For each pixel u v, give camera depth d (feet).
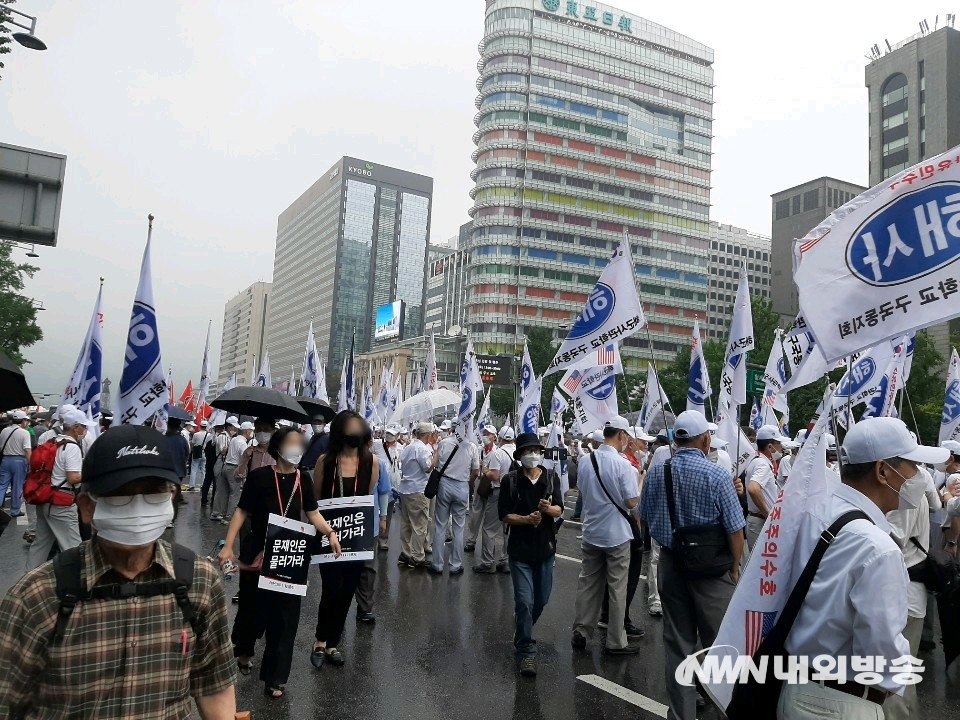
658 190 374.63
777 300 327.88
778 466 30.50
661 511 16.25
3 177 30.42
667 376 165.89
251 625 18.94
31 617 6.35
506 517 20.12
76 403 31.68
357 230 534.78
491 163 350.64
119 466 6.45
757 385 52.47
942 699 18.48
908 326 11.43
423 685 18.60
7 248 102.73
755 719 8.74
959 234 11.28
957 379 41.75
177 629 6.86
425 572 33.40
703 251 383.86
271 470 18.34
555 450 46.47
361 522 19.74
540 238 347.97
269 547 17.35
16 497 39.42
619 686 18.81
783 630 8.53
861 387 32.94
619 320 28.96
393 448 51.39
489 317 338.54
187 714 7.00
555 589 30.63
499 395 184.85
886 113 257.75
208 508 53.21
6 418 40.75
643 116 377.91
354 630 23.47
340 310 522.06
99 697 6.44
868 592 7.70
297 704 17.10
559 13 362.33
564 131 357.61
